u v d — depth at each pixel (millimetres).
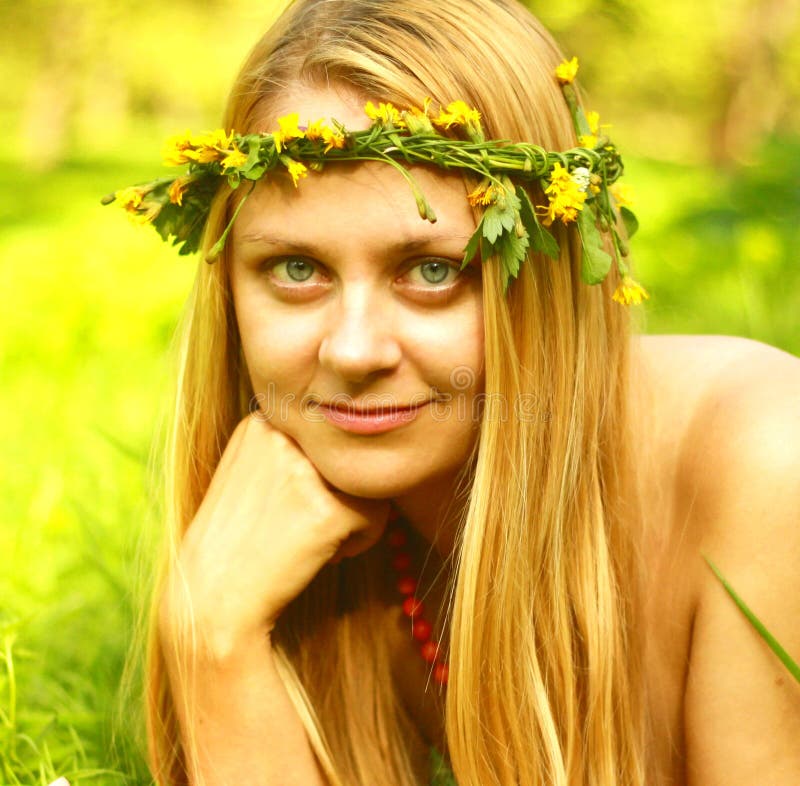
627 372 1592
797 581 1423
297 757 1564
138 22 12664
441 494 1623
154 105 17109
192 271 5586
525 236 1347
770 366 1553
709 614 1467
